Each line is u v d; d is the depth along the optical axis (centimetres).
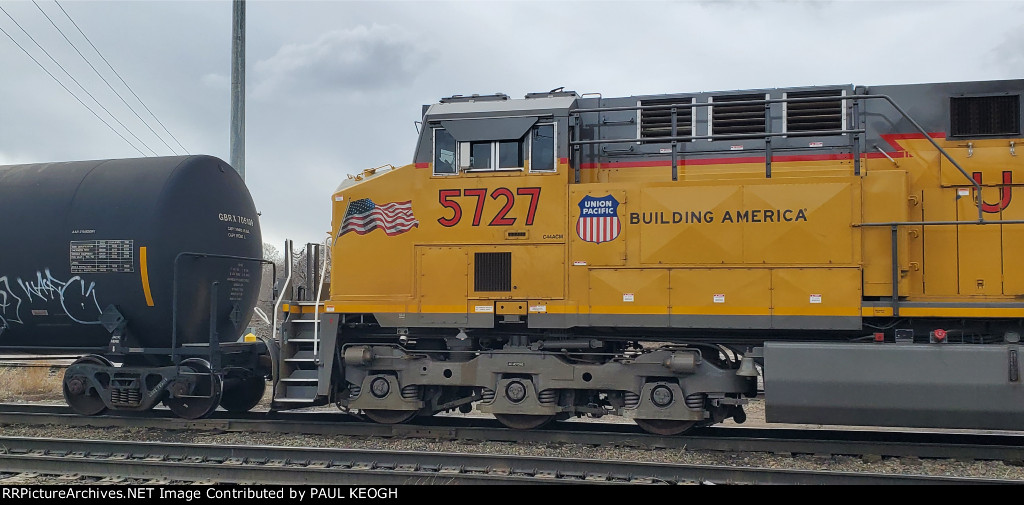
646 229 846
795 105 883
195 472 718
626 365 868
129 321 988
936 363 755
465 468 738
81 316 991
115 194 984
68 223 981
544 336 905
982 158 830
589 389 890
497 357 897
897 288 785
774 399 788
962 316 774
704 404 876
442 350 927
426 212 912
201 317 1027
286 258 1028
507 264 884
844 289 794
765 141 877
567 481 670
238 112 1680
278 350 971
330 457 762
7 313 1003
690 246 833
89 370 998
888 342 807
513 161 896
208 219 1030
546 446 870
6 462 741
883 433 916
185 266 988
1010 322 793
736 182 827
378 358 927
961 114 848
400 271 916
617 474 713
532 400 881
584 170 930
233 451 775
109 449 801
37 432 959
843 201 802
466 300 890
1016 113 835
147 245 959
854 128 869
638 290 843
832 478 669
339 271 937
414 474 686
